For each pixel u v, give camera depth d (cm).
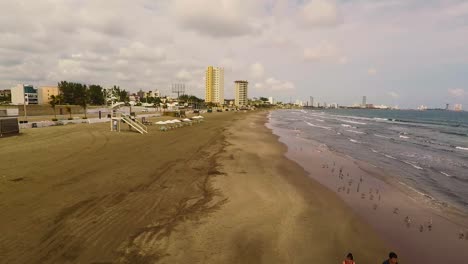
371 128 6019
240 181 1514
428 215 1189
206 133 3712
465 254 883
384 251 879
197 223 959
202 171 1664
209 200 1191
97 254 725
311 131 4947
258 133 4200
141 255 736
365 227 1043
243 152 2417
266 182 1539
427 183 1720
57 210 977
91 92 10681
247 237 889
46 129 3191
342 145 3272
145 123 4497
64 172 1448
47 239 780
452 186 1675
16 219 891
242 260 757
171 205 1104
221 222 980
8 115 4494
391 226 1065
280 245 859
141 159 1867
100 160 1767
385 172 1945
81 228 857
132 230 871
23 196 1091
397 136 4547
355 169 2000
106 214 973
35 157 1750
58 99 4797
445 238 984
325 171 1914
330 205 1250
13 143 2195
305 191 1433
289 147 2914
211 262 734
